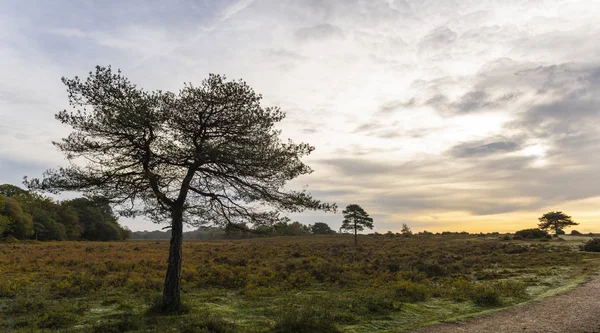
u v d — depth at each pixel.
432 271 24.72
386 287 17.11
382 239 79.38
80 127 10.98
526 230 68.00
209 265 28.70
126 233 111.62
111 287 17.61
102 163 11.59
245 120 12.01
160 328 9.38
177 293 11.69
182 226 12.19
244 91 12.21
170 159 11.87
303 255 39.94
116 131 11.05
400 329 9.49
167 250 47.44
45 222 83.50
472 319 10.49
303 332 9.08
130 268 26.30
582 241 55.91
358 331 9.33
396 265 25.86
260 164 11.86
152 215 11.96
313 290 17.64
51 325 10.21
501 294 14.84
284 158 12.23
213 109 12.05
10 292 15.47
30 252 38.00
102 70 11.32
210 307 12.77
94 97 11.24
